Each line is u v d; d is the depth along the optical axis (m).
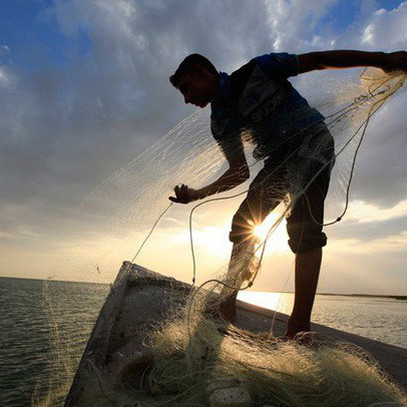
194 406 1.26
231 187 2.33
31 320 30.00
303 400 1.24
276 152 2.11
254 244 1.93
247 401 1.17
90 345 1.76
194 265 1.90
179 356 1.52
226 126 2.17
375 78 2.00
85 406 1.38
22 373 14.54
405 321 55.88
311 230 1.94
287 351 1.53
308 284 1.92
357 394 1.25
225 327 1.93
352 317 60.84
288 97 2.07
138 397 1.42
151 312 2.16
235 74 2.07
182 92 2.22
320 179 1.99
